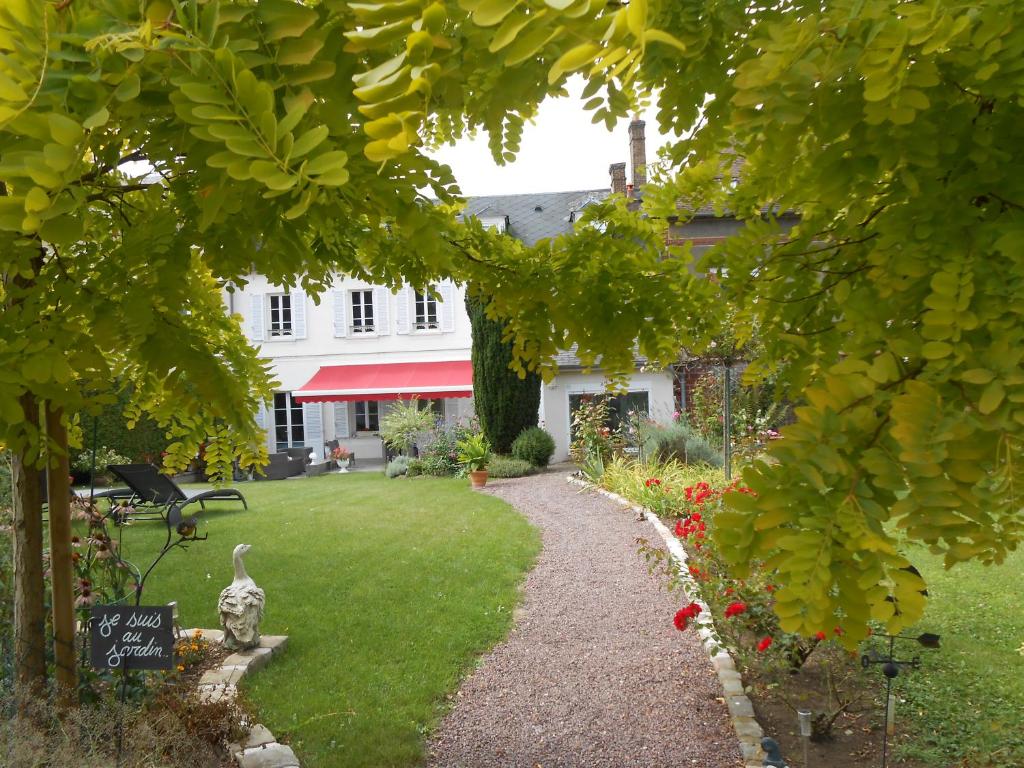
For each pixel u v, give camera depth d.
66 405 2.44
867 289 1.77
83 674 4.16
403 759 4.50
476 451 17.77
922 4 1.27
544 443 18.88
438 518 12.68
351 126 1.54
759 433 11.66
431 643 6.49
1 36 1.16
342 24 1.47
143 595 7.91
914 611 1.18
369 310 25.61
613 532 10.80
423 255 1.76
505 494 15.30
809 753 4.37
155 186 2.56
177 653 5.64
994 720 4.52
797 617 1.25
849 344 1.72
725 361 9.25
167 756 3.56
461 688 5.70
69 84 1.21
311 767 4.37
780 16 1.71
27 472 3.55
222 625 6.35
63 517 3.59
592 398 20.05
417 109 1.07
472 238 3.36
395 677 5.75
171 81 1.22
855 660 5.11
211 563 9.52
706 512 7.15
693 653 6.10
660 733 4.84
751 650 5.46
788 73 1.35
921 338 1.44
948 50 1.41
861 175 1.63
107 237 2.83
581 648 6.45
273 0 1.36
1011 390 1.22
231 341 4.20
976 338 1.40
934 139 1.52
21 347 2.04
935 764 4.15
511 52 0.91
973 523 1.23
